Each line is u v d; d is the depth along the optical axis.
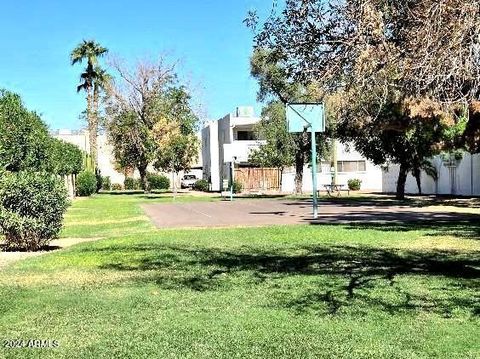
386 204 29.16
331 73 7.98
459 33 6.41
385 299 7.46
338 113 12.55
